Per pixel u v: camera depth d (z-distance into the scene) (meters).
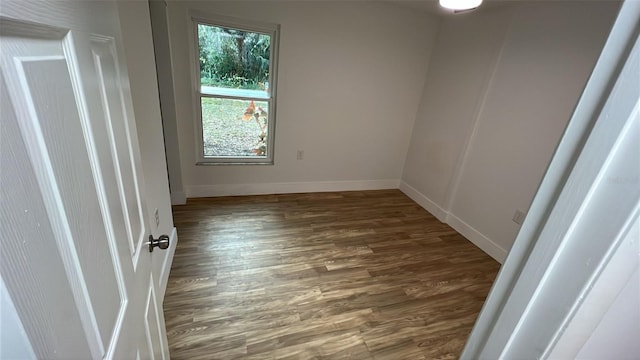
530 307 0.52
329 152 3.43
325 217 2.96
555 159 0.45
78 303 0.40
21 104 0.28
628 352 0.68
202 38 2.57
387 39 3.05
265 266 2.12
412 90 3.40
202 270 2.01
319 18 2.75
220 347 1.47
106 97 0.55
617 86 0.37
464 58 2.80
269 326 1.62
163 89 2.51
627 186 0.37
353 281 2.07
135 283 0.69
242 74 2.81
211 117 2.88
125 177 0.67
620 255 0.42
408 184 3.73
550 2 2.02
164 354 1.05
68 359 0.36
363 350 1.54
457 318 1.82
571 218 0.44
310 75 2.96
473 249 2.62
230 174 3.13
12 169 0.26
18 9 0.27
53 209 0.34
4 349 0.26
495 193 2.52
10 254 0.26
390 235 2.75
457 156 2.92
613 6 1.70
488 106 2.56
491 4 2.33
